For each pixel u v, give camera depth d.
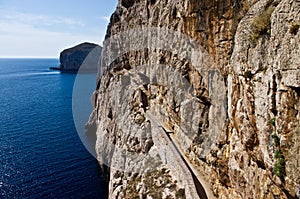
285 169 10.15
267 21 11.96
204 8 20.73
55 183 41.81
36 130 66.56
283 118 10.25
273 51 10.91
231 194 17.34
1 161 48.47
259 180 12.76
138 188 29.64
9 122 73.88
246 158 14.26
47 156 51.12
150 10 42.56
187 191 21.12
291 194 9.95
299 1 9.84
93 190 40.47
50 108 91.44
